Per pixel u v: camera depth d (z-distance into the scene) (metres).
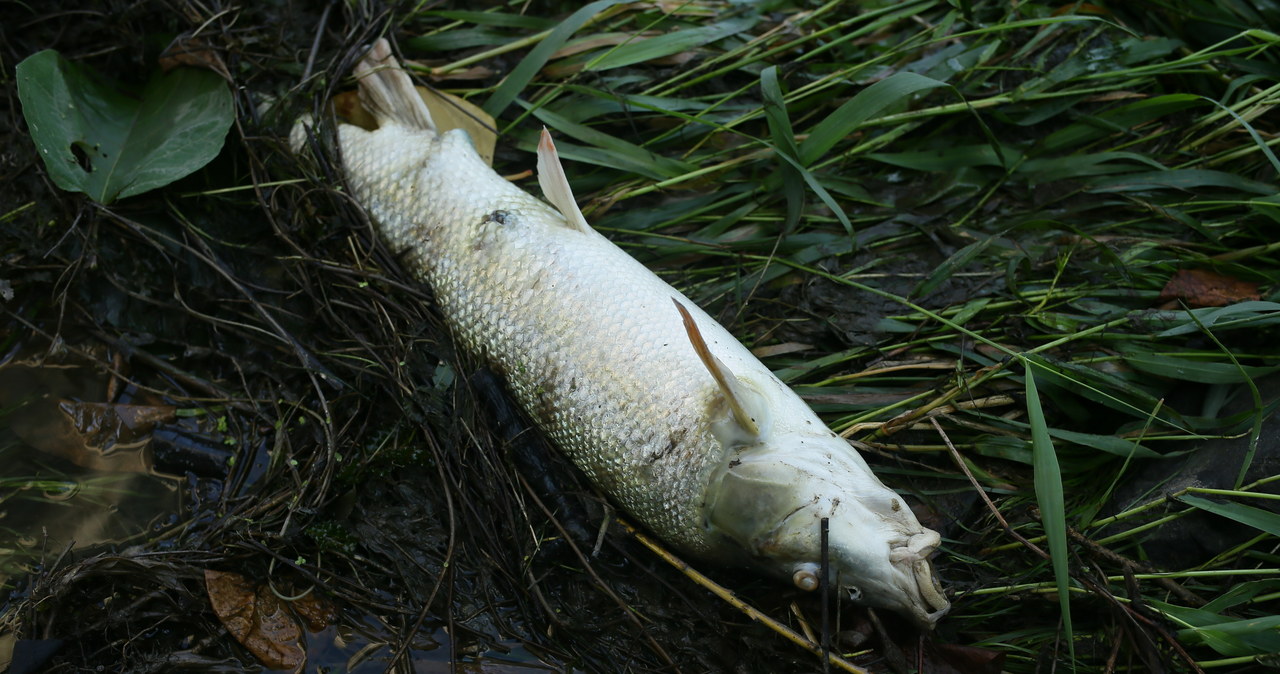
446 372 0.83
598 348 0.79
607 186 0.91
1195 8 0.90
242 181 0.90
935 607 0.74
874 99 0.85
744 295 0.87
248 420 0.85
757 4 0.94
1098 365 0.83
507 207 0.83
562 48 0.93
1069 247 0.86
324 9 0.93
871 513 0.74
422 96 0.92
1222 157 0.88
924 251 0.89
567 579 0.81
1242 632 0.73
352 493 0.81
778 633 0.77
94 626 0.77
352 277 0.86
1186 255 0.85
